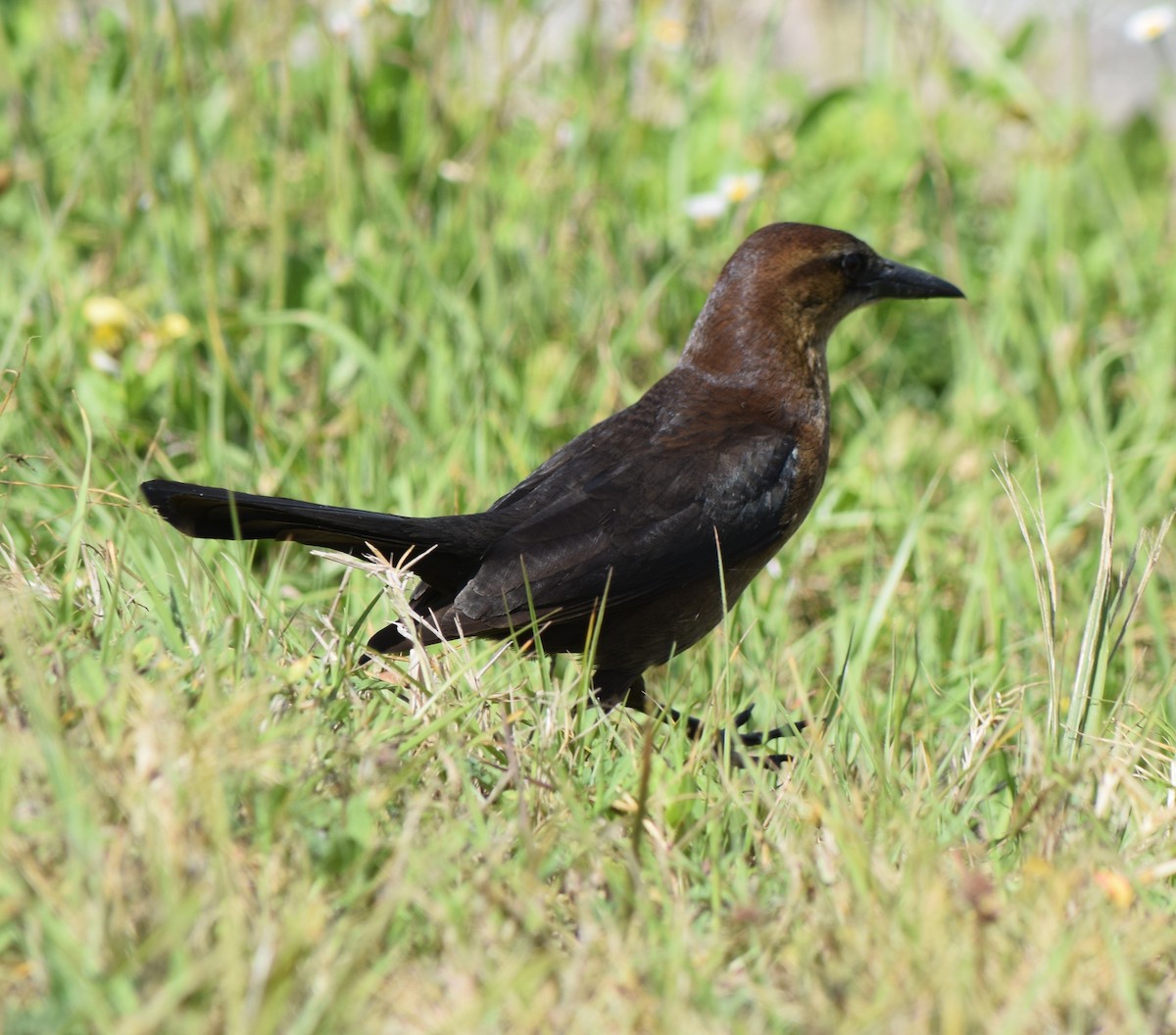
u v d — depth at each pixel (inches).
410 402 505.0
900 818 274.1
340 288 538.6
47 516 395.9
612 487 379.2
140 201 557.3
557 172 611.5
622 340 526.0
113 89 624.1
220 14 629.3
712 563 382.6
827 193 633.0
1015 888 264.8
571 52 711.7
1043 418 571.2
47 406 443.2
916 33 701.9
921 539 454.9
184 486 323.0
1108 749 310.5
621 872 263.7
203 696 267.3
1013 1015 217.5
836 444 547.8
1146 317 617.6
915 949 234.4
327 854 248.2
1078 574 448.8
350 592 382.0
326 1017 209.6
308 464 455.2
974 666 388.8
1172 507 496.7
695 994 228.4
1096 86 887.1
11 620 260.7
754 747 361.7
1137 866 275.0
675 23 674.8
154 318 522.0
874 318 598.5
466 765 279.7
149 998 214.2
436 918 235.6
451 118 607.2
